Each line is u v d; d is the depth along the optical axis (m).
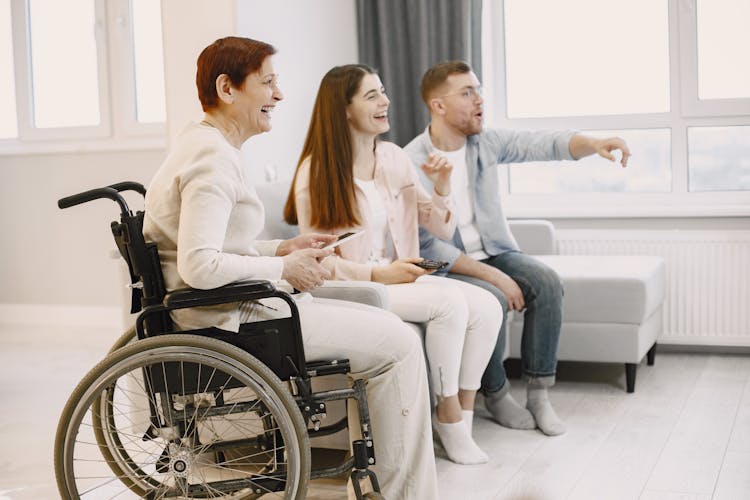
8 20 5.70
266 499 2.56
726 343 4.31
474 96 3.39
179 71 3.43
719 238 4.28
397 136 4.53
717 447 2.99
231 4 3.37
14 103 5.75
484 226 3.47
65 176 5.49
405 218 3.10
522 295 3.28
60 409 3.62
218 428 2.68
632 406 3.53
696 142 4.54
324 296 2.61
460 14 4.39
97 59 5.45
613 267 3.89
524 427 3.25
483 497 2.58
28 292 5.63
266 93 2.30
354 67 2.93
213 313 2.16
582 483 2.69
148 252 2.14
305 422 2.21
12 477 2.84
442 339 2.81
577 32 4.70
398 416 2.33
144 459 2.95
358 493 2.22
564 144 3.44
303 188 2.91
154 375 2.14
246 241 2.22
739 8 4.45
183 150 2.16
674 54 4.53
